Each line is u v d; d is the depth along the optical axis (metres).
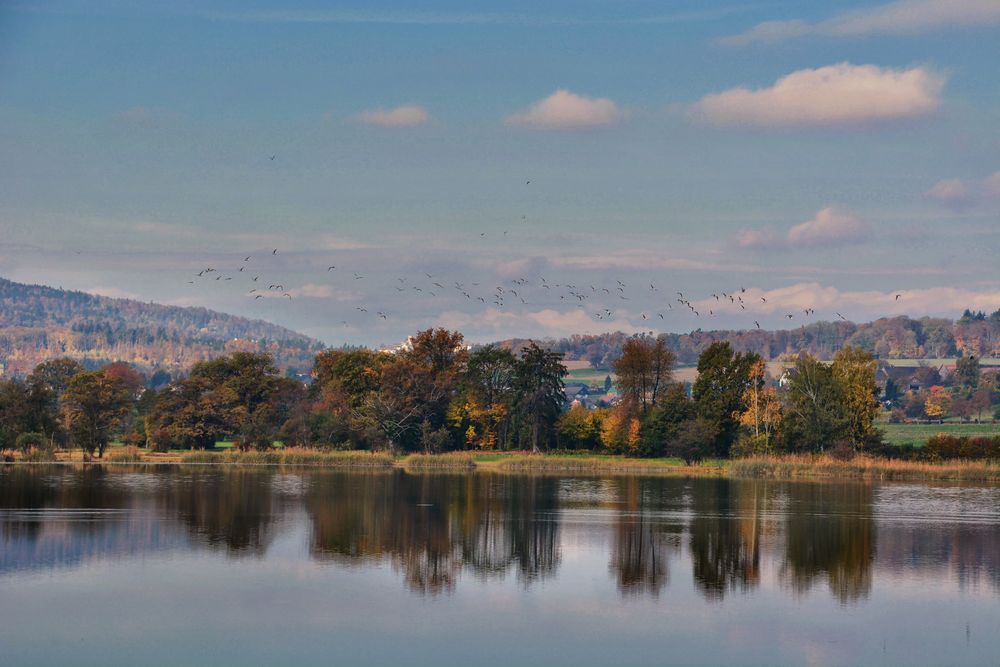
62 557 150.12
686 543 170.00
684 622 120.81
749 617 123.19
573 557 157.50
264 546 162.25
